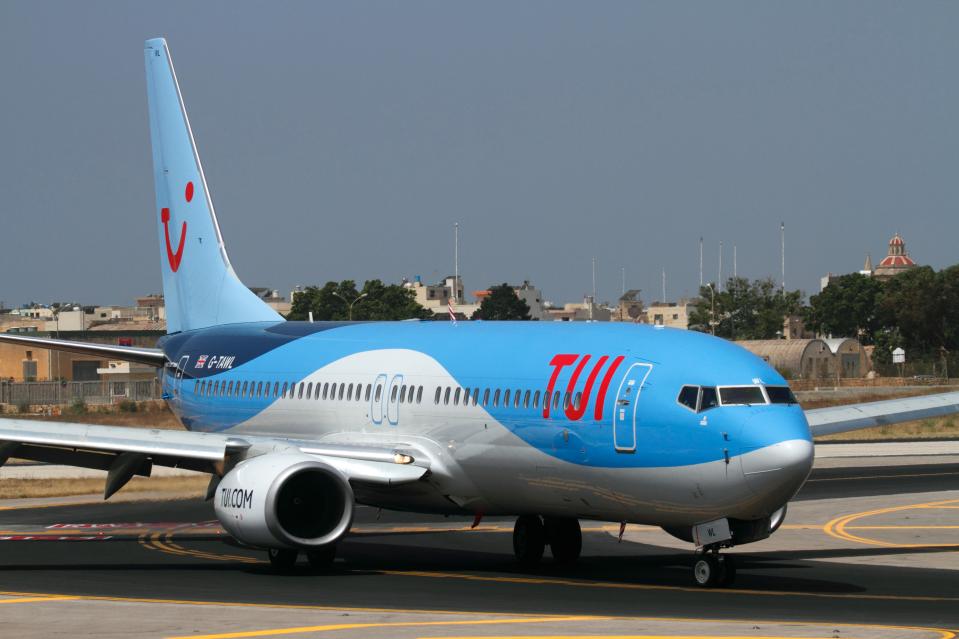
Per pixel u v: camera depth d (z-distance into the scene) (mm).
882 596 61969
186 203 108750
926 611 56719
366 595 62469
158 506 110875
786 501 63188
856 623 53000
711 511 63719
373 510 109812
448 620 53406
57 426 75125
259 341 97125
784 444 61438
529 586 66312
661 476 64812
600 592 63625
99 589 65438
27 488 122688
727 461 62188
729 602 59750
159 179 111188
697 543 65438
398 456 76062
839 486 126188
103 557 80500
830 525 96875
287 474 69938
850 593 63125
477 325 81562
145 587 66125
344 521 71188
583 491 69188
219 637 49531
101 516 104375
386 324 89938
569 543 77562
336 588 65375
